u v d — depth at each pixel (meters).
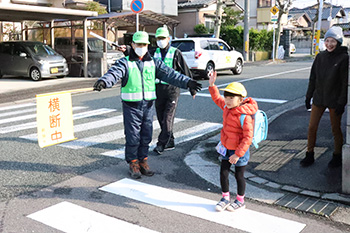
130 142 4.74
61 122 5.04
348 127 4.04
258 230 3.47
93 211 3.84
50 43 18.27
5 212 3.80
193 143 6.44
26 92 12.98
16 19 17.70
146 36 4.52
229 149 3.75
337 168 4.89
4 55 16.44
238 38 28.14
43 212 3.81
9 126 7.93
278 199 4.16
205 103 10.01
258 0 36.62
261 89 12.04
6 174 4.93
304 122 7.41
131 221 3.63
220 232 3.43
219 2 23.06
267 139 6.48
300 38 50.31
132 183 4.62
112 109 9.55
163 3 28.12
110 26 21.52
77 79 16.31
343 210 3.87
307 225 3.58
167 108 5.77
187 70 5.76
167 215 3.77
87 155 5.76
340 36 4.48
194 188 4.48
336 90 4.65
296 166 5.07
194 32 30.17
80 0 21.66
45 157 5.66
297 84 13.01
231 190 4.41
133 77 4.59
